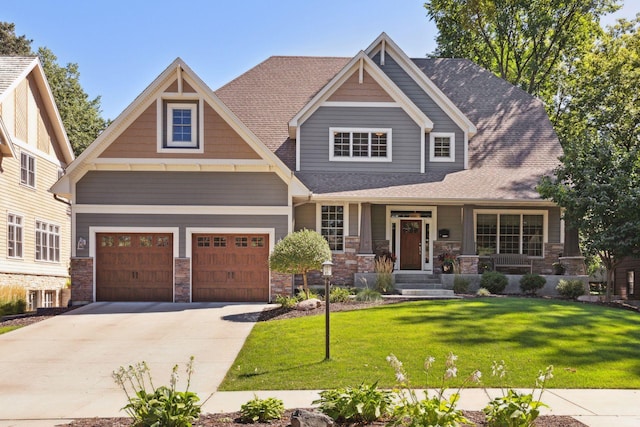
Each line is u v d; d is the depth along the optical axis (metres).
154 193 20.94
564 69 37.19
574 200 19.94
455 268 22.62
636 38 30.78
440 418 6.70
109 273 20.91
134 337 14.48
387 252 23.77
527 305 16.67
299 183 21.00
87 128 47.75
